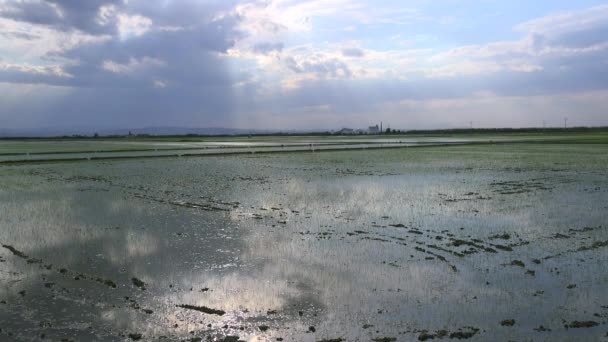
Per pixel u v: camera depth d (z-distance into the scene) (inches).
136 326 297.3
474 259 438.6
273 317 311.0
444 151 2210.9
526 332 287.0
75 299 341.1
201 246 487.5
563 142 3068.4
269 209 700.7
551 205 721.6
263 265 422.3
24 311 319.3
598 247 478.6
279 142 3754.9
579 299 338.3
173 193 867.4
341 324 299.7
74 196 832.9
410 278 385.4
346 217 638.5
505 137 4653.1
